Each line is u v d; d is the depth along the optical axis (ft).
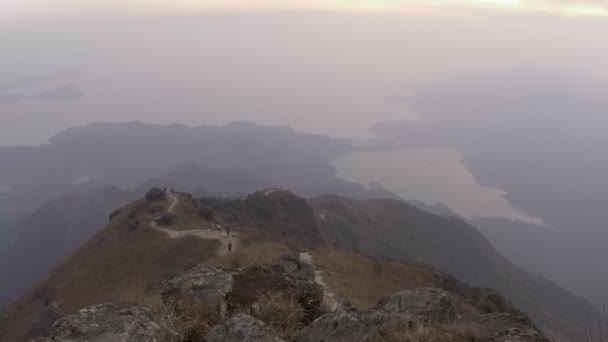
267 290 25.66
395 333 17.20
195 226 191.31
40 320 114.21
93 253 192.65
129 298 26.30
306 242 182.39
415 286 69.56
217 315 21.48
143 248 177.37
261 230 191.21
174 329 17.98
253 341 17.10
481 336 17.13
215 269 26.48
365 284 61.26
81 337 15.66
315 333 18.69
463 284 89.86
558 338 18.60
